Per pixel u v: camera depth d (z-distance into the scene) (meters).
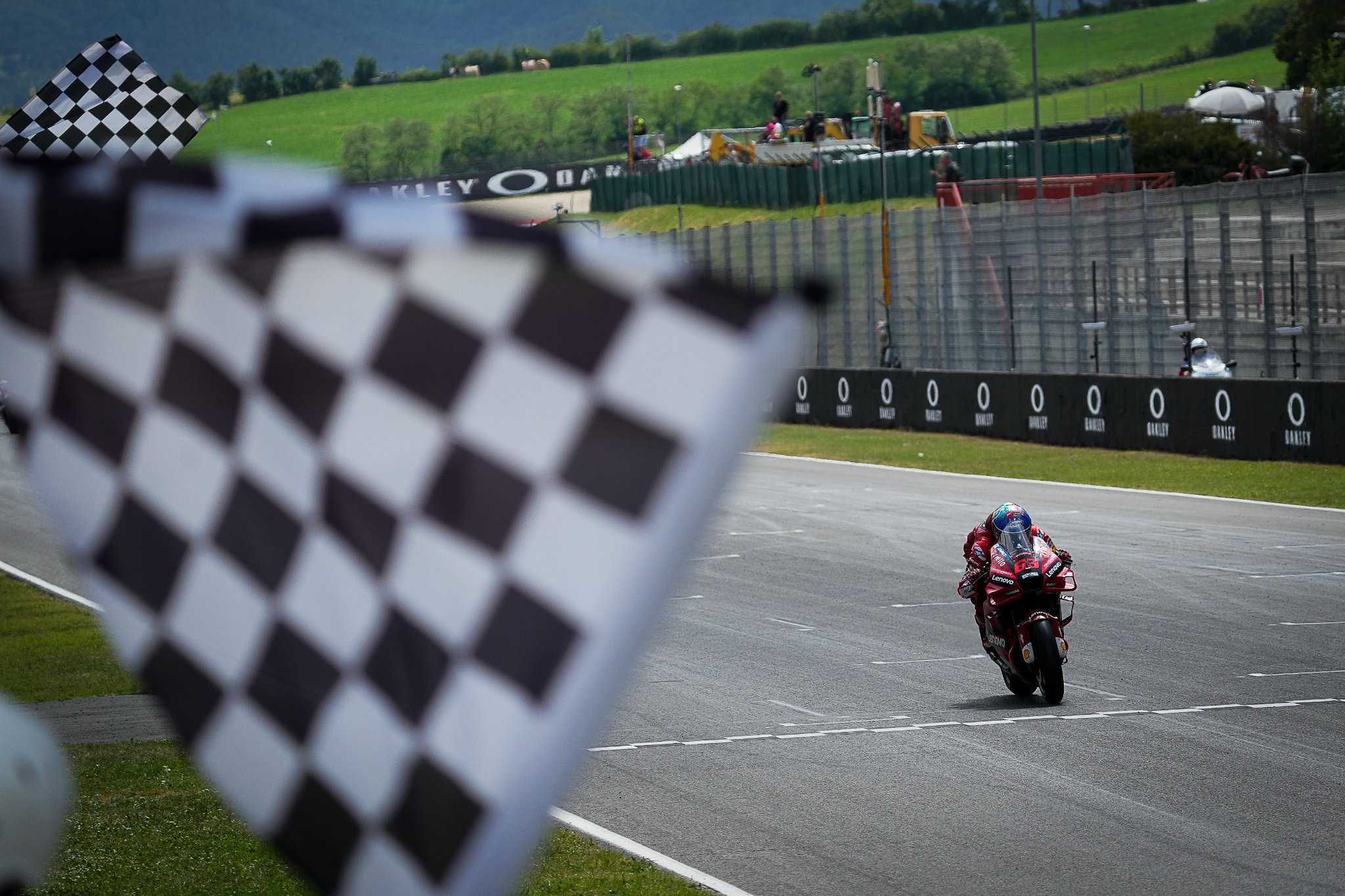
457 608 7.86
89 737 32.16
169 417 8.12
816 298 7.11
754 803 26.20
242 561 8.18
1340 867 21.77
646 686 36.28
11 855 10.99
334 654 8.14
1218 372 88.44
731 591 50.06
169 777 28.27
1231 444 78.94
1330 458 73.56
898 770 28.11
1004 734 30.58
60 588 54.59
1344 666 35.84
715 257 147.25
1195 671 35.94
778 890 21.47
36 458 8.28
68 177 7.81
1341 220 86.50
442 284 7.70
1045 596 33.81
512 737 7.86
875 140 191.88
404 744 8.09
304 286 7.83
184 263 7.95
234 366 8.02
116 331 8.05
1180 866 22.03
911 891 21.30
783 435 107.94
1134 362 103.88
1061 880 21.56
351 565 8.07
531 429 7.58
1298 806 24.81
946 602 46.91
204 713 8.42
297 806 8.34
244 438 8.06
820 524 65.81
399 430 7.84
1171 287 101.56
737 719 32.69
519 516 7.69
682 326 7.30
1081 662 37.66
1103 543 57.09
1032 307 112.56
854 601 47.56
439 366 7.72
